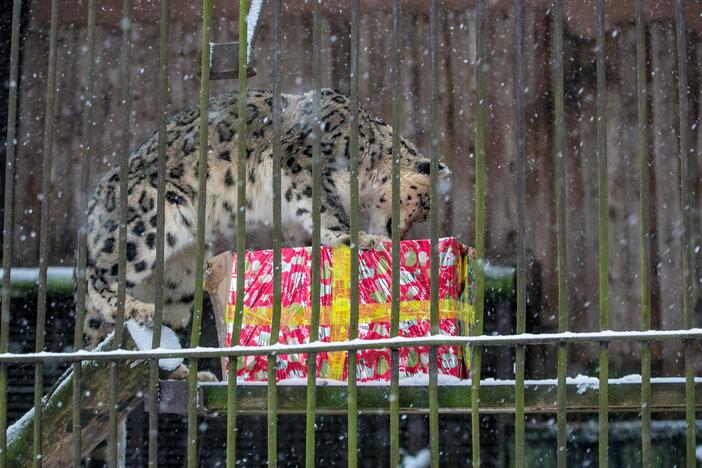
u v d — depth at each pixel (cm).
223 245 840
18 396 893
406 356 512
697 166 1130
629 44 1143
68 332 937
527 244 1088
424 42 1118
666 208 1121
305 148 720
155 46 1097
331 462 939
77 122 1078
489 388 460
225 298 594
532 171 1106
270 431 429
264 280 529
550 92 1127
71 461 486
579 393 457
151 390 439
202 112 450
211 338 912
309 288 519
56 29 470
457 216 1088
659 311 1098
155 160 683
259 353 432
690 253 424
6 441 469
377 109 1105
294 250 525
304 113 727
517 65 435
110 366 447
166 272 709
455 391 461
